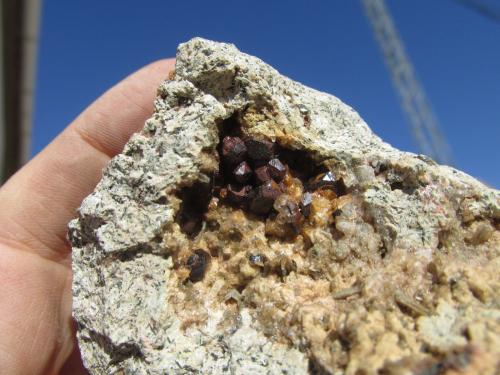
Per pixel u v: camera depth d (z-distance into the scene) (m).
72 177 0.10
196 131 0.07
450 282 0.06
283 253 0.07
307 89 0.08
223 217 0.07
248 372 0.06
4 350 0.09
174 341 0.06
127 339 0.06
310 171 0.07
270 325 0.06
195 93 0.07
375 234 0.07
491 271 0.06
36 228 0.09
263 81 0.07
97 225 0.07
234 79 0.07
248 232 0.07
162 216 0.06
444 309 0.06
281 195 0.07
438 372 0.05
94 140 0.10
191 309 0.07
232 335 0.06
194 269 0.07
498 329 0.05
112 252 0.07
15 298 0.09
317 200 0.07
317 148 0.07
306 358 0.06
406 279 0.06
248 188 0.07
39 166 0.10
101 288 0.07
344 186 0.07
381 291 0.06
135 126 0.10
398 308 0.06
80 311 0.07
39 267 0.09
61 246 0.10
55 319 0.09
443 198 0.07
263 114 0.07
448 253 0.07
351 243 0.07
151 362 0.06
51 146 0.10
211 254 0.07
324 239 0.07
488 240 0.07
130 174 0.07
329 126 0.08
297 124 0.07
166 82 0.07
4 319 0.09
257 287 0.07
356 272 0.06
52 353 0.09
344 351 0.06
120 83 0.10
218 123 0.07
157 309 0.06
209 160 0.07
